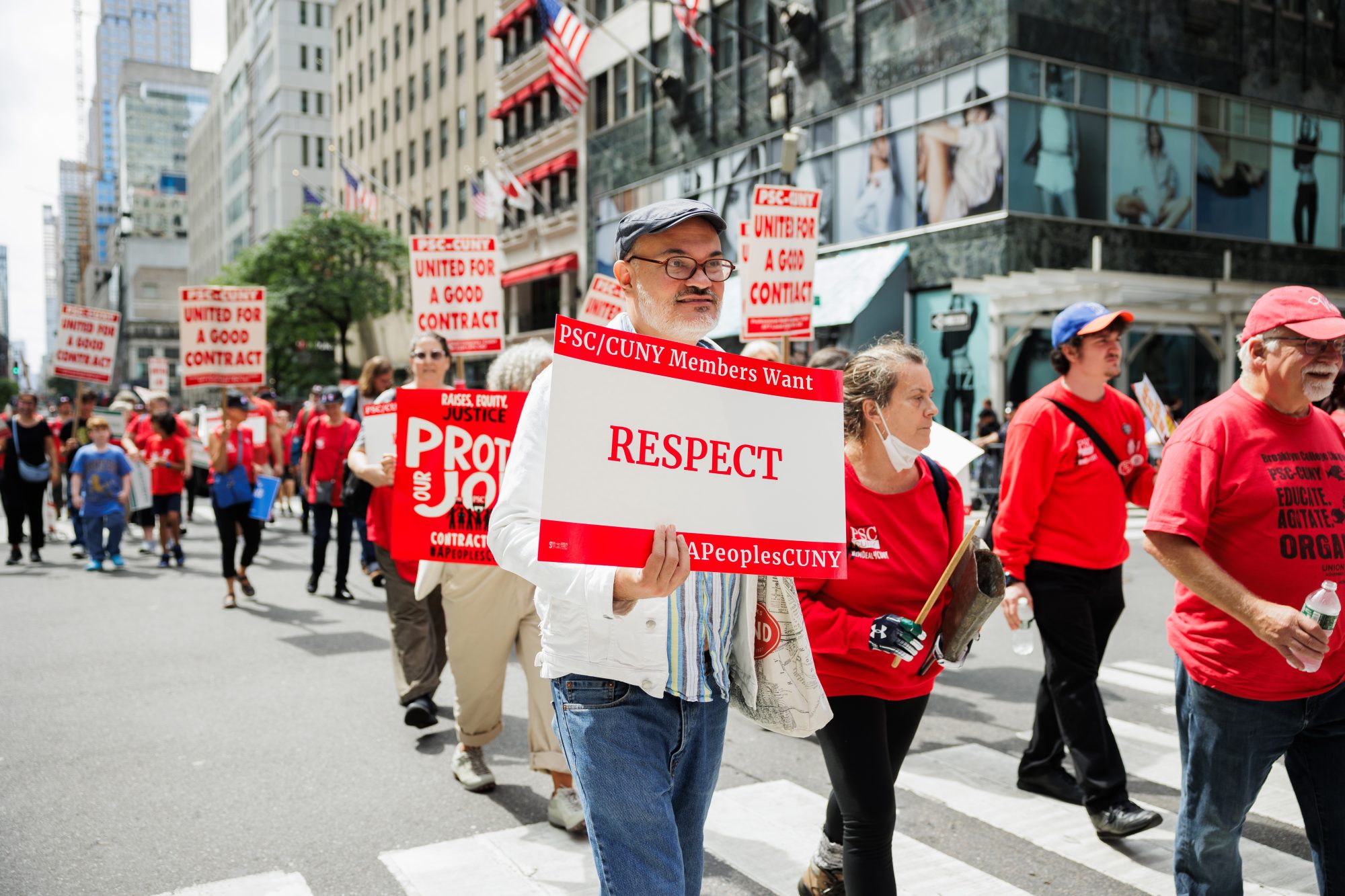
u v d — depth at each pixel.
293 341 46.56
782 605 2.44
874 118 21.44
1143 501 4.09
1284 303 2.74
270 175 78.75
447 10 44.97
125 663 7.05
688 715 2.31
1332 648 2.71
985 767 4.80
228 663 7.05
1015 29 18.75
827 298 20.91
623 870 2.13
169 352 115.81
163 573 11.55
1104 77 20.02
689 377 2.12
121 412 15.92
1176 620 2.95
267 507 9.32
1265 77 22.44
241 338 10.53
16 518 12.57
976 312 19.52
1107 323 3.89
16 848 3.94
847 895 2.81
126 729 5.51
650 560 1.99
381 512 5.37
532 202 35.19
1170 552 2.76
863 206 21.88
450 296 8.66
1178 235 21.17
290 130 75.38
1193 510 2.75
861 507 2.95
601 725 2.20
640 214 2.28
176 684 6.47
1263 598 2.73
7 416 13.61
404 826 4.14
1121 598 4.11
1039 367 19.62
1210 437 2.79
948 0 19.70
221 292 10.44
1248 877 3.62
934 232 20.14
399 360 52.66
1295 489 2.75
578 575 2.07
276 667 6.93
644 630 2.22
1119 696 5.98
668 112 27.95
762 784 4.61
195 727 5.54
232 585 9.24
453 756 5.06
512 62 37.91
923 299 20.62
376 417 5.50
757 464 2.17
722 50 25.69
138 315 118.12
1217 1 21.66
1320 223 23.56
